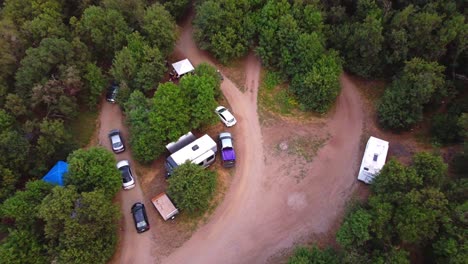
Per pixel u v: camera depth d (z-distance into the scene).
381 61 57.97
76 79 51.91
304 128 54.28
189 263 41.69
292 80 57.59
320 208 45.62
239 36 60.78
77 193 40.56
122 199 47.47
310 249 41.25
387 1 58.28
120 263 41.81
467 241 32.31
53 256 38.25
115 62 55.00
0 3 69.81
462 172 45.31
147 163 50.72
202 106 49.81
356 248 36.50
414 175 37.50
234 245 42.94
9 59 51.81
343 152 51.25
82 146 53.59
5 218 41.28
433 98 52.84
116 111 58.31
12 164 45.84
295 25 56.53
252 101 57.97
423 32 52.97
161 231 44.38
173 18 63.69
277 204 46.25
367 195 46.34
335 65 54.31
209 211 45.88
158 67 56.84
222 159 49.28
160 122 47.72
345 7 61.31
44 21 56.62
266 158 50.97
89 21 56.84
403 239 35.16
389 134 53.06
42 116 53.88
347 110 56.50
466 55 53.94
